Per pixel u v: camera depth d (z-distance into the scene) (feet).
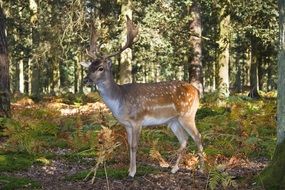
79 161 28.53
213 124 37.91
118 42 65.21
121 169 25.85
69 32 69.77
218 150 29.78
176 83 26.48
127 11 65.51
